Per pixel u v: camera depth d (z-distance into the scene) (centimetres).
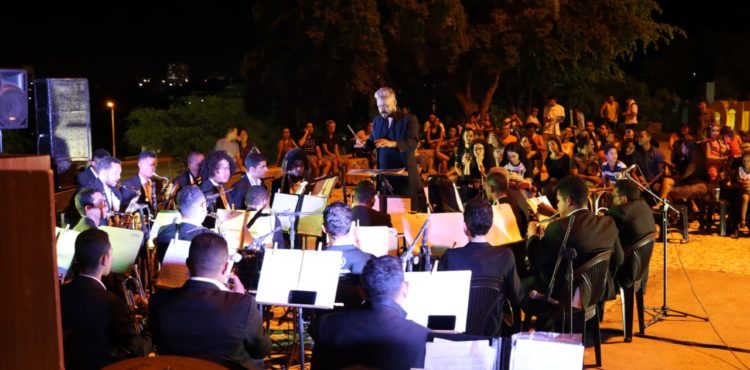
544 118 1994
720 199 1082
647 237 594
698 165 1130
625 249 593
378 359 305
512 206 652
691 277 823
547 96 2653
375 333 307
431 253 535
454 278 376
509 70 2505
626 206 600
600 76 2572
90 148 997
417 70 2411
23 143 1962
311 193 707
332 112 2319
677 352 580
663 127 3033
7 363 168
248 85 2270
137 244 470
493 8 2245
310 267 392
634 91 3002
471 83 2469
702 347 592
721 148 1264
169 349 333
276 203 580
